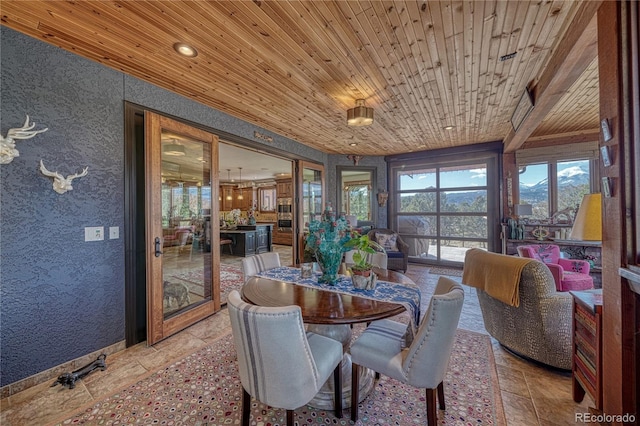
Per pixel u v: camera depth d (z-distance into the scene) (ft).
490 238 17.51
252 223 27.89
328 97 9.79
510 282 6.92
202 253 10.52
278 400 4.22
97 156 7.54
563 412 5.38
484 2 5.31
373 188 21.17
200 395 5.92
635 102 3.90
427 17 5.71
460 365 7.03
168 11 5.47
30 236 6.35
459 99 10.10
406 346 5.31
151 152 8.24
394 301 5.35
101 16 5.61
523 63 7.60
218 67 7.74
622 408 4.06
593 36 5.47
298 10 5.45
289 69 7.79
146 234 8.13
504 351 7.73
